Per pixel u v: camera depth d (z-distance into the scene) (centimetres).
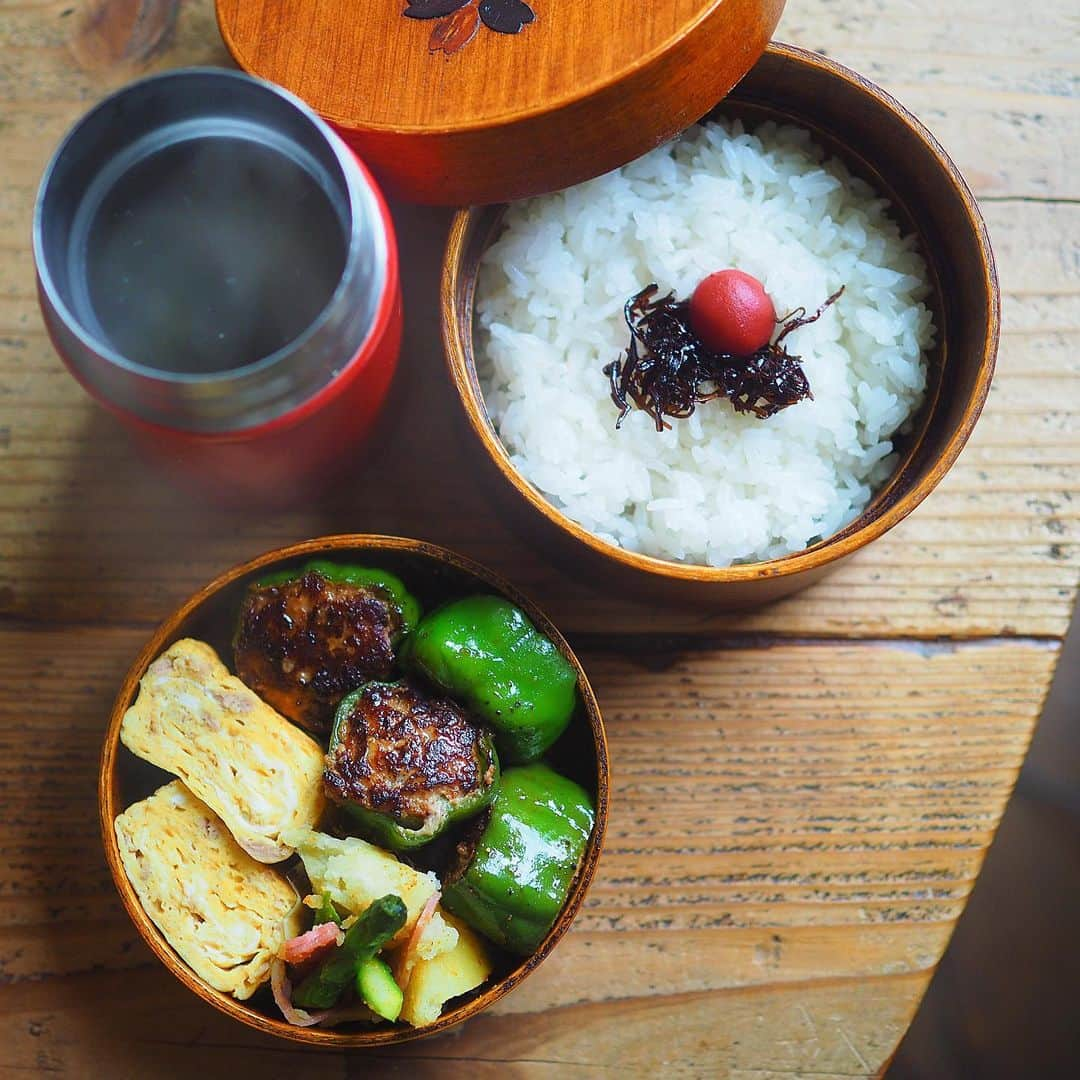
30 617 47
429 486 48
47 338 48
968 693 47
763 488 45
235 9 42
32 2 49
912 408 45
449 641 42
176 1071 45
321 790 42
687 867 47
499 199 43
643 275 45
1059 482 48
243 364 40
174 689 42
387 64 42
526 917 42
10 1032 46
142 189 41
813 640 47
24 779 46
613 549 41
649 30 40
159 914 42
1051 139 49
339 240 41
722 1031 46
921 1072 53
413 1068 46
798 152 46
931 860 47
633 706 47
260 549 47
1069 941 54
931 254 45
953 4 49
